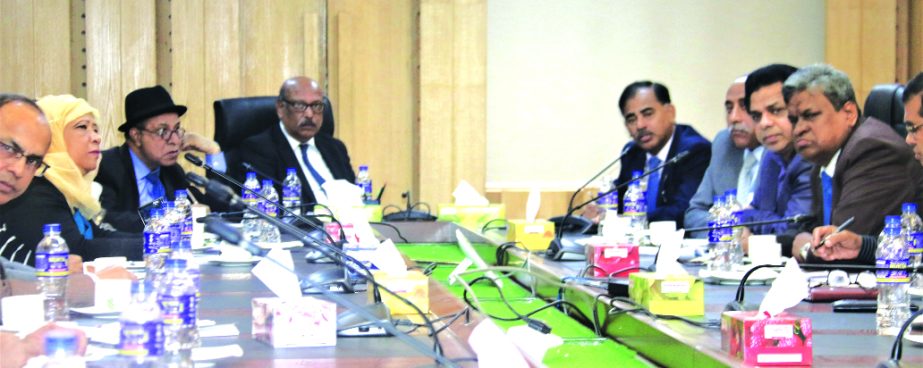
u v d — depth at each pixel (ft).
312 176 18.67
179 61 21.61
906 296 7.38
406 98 22.30
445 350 6.20
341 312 7.11
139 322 4.64
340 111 22.07
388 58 22.21
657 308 7.70
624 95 17.29
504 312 9.41
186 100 21.67
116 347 6.02
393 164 22.30
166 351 5.47
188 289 5.68
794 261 6.16
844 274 8.69
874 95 14.01
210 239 13.34
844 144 12.08
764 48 22.56
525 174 22.48
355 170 22.15
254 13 21.95
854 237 10.15
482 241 13.96
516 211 22.30
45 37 21.08
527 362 5.51
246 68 21.97
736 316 6.15
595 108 22.52
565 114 22.52
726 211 12.09
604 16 22.47
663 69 22.56
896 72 22.06
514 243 12.48
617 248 9.75
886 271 7.13
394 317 7.49
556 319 9.04
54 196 12.05
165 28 21.94
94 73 21.30
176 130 15.89
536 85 22.44
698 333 6.93
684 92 22.59
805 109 12.09
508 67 22.38
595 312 8.39
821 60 22.57
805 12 22.53
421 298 7.77
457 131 22.00
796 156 13.58
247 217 13.35
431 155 21.97
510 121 22.45
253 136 18.70
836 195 12.10
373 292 7.75
